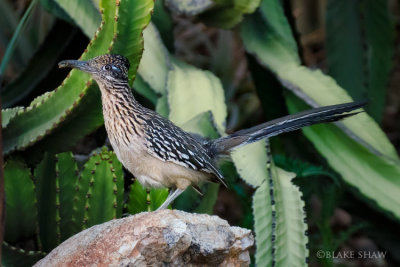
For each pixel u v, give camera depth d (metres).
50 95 9.40
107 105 8.53
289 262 9.47
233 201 15.02
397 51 17.92
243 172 9.70
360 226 12.55
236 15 11.09
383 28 13.54
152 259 6.88
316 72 11.37
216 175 8.87
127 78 8.59
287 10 12.67
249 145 9.95
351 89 13.66
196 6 11.16
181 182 8.68
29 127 9.65
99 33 8.97
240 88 16.39
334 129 11.18
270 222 9.51
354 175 11.05
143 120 8.48
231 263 7.25
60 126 9.63
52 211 9.48
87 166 9.22
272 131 9.36
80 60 8.96
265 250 9.41
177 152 8.47
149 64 10.84
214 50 16.66
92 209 9.10
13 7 15.86
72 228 9.47
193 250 6.97
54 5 11.45
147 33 10.97
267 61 11.63
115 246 6.91
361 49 13.59
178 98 10.56
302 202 9.72
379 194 10.94
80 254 7.10
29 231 9.52
